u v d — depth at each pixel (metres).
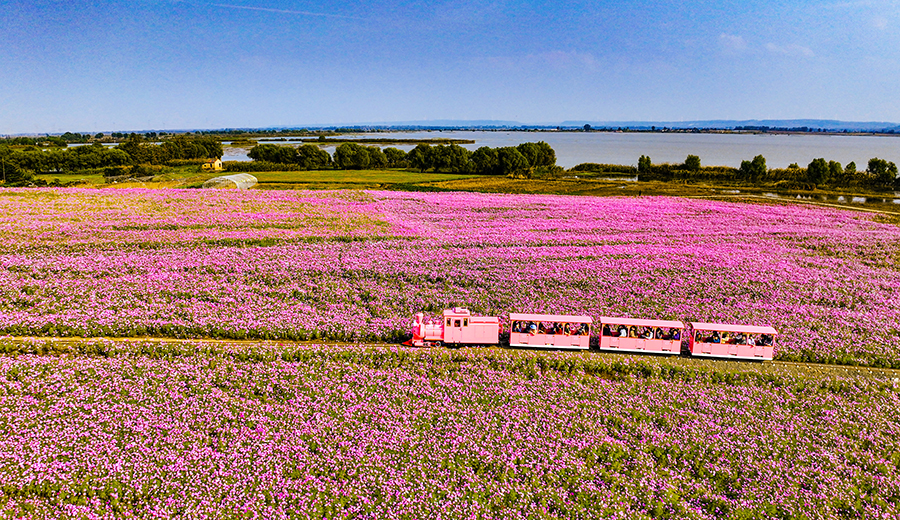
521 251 42.25
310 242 44.03
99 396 19.28
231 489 15.05
